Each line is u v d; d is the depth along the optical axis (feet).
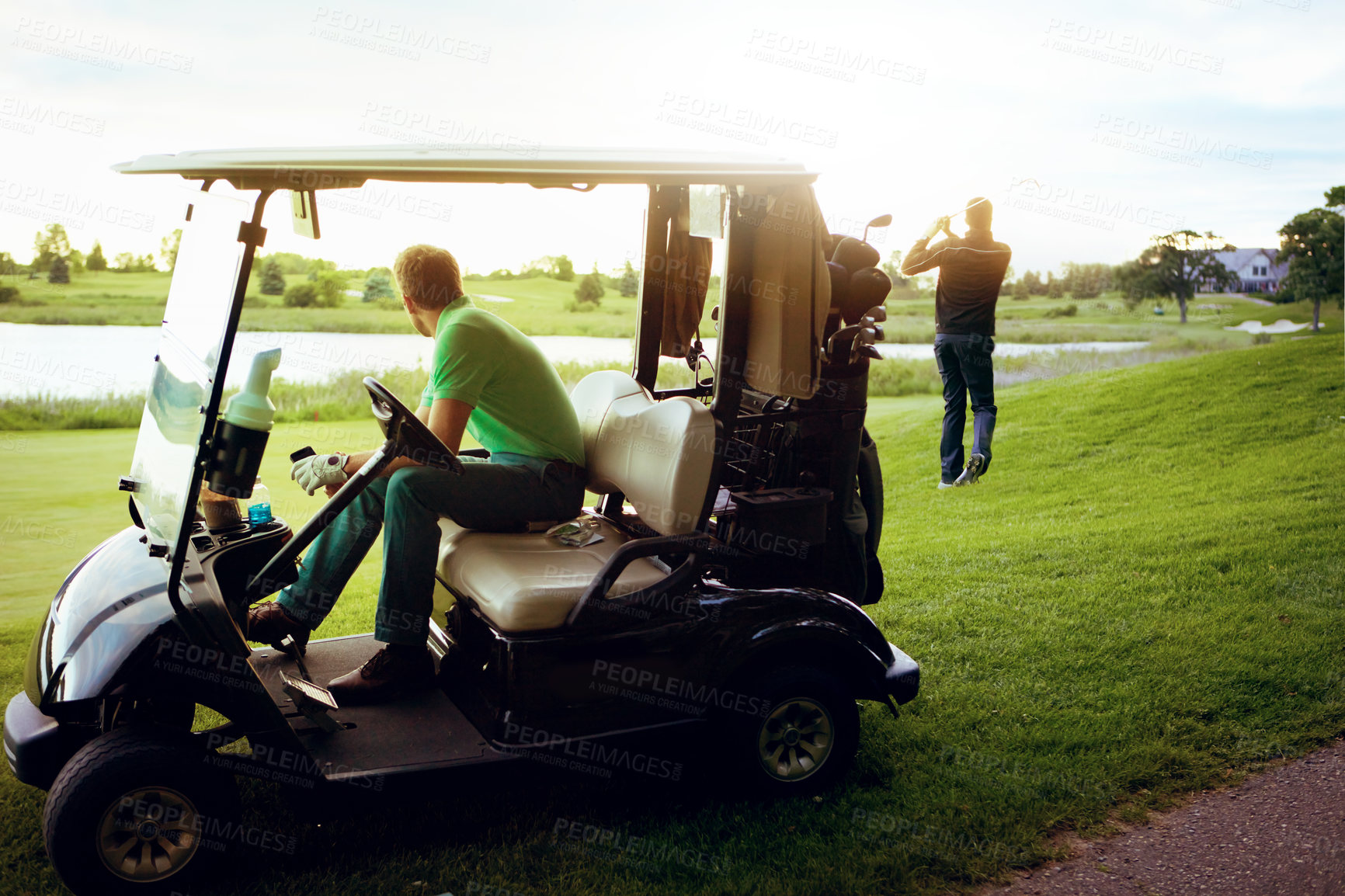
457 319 8.57
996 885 7.13
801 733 8.36
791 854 7.42
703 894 6.91
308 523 7.34
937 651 11.37
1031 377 33.83
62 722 6.77
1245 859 7.39
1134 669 10.66
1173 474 19.90
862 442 9.71
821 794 8.38
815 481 9.02
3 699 10.36
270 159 6.21
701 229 9.04
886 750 9.09
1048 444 23.66
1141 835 7.73
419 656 8.29
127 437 26.16
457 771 7.22
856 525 9.22
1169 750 8.86
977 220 20.08
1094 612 12.39
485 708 7.98
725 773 8.25
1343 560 13.64
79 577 7.37
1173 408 25.02
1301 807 8.07
